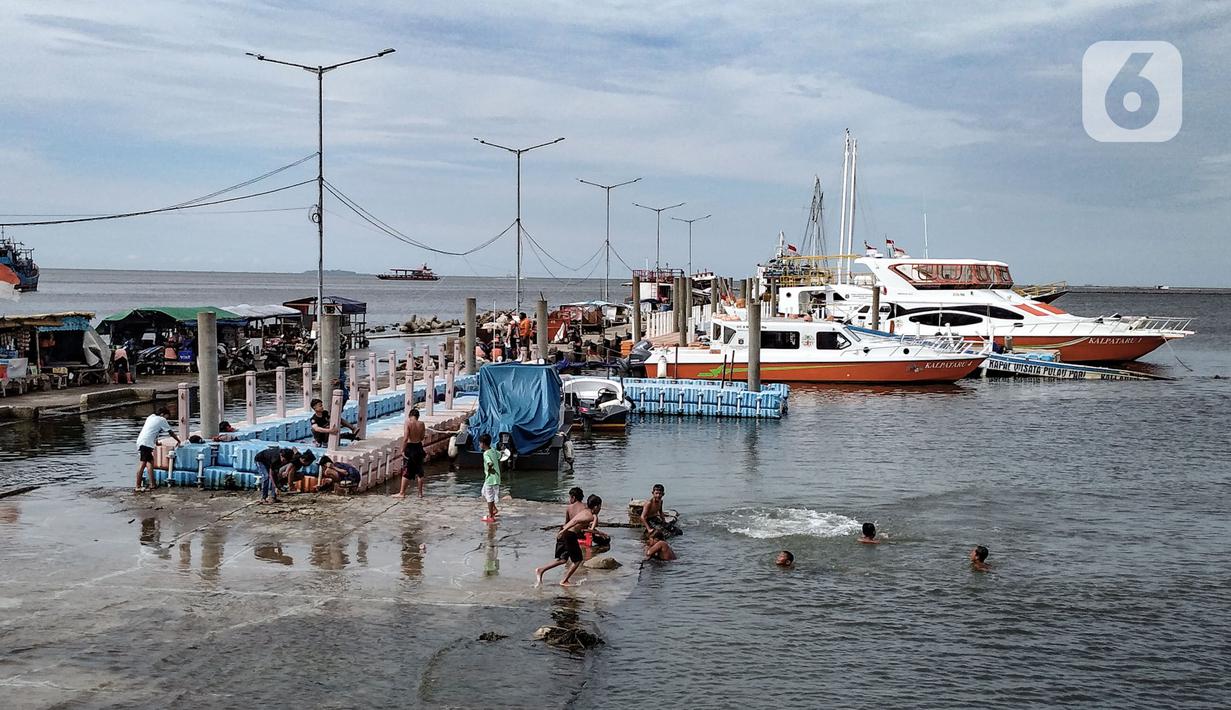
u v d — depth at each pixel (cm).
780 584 1756
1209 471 2916
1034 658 1467
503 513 2050
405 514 2027
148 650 1318
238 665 1283
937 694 1335
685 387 4059
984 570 1880
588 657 1384
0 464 2648
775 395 3978
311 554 1748
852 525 2186
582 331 7331
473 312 4416
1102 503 2475
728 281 10800
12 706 1141
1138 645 1526
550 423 2827
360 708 1183
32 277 10075
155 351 4722
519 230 4975
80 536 1833
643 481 2702
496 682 1274
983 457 3136
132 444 2978
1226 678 1410
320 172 3722
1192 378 5728
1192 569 1920
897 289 6569
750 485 2652
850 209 7969
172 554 1730
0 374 3762
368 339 7825
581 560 1656
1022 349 6084
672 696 1289
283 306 6494
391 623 1445
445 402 3528
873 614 1623
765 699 1296
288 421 2827
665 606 1617
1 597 1498
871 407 4372
